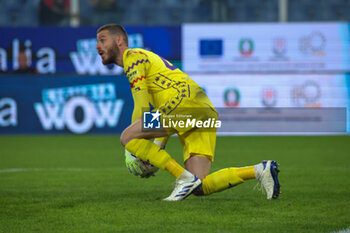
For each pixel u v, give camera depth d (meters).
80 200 14.31
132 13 56.53
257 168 13.15
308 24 45.69
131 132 13.20
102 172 22.06
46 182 18.91
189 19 55.97
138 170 14.11
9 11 55.94
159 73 13.94
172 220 11.35
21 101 46.91
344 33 45.62
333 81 45.78
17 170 22.98
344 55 45.66
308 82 45.88
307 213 12.23
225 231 10.33
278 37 45.88
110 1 54.53
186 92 13.66
